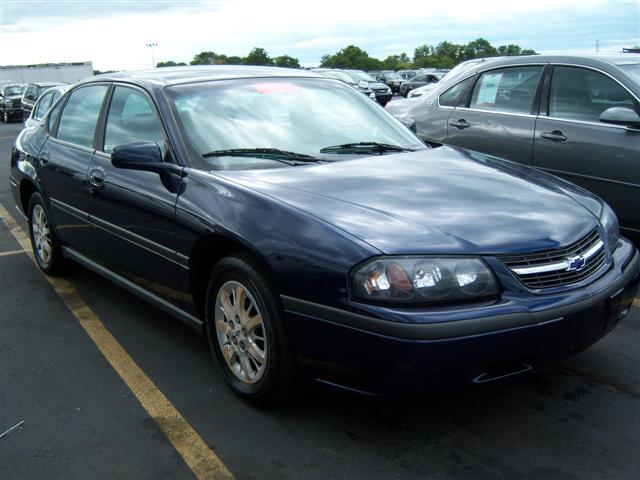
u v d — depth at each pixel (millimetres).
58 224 4707
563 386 3225
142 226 3586
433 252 2523
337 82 4457
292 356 2812
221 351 3234
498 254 2598
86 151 4289
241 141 3574
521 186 3244
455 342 2424
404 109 7172
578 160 5285
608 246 3070
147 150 3426
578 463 2611
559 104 5523
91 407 3170
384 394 2545
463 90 6406
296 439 2836
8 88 28422
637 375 3330
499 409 3025
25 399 3264
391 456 2693
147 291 3799
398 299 2467
